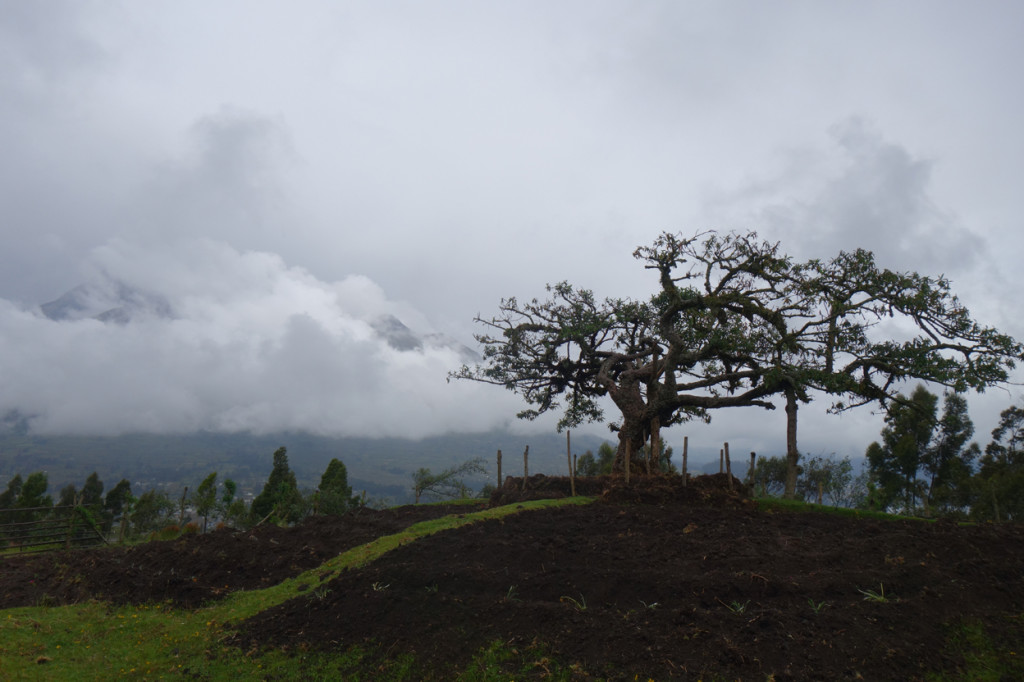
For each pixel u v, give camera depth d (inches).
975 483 955.3
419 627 388.5
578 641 358.0
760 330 770.8
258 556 548.7
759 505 671.1
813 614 362.3
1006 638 340.8
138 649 401.7
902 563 414.3
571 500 671.1
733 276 839.1
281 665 372.2
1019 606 370.0
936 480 1113.4
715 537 502.6
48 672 366.0
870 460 1151.6
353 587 438.3
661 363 938.7
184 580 501.0
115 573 520.1
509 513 591.5
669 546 482.3
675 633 354.3
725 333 768.9
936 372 677.9
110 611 463.8
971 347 707.4
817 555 441.7
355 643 383.6
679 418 952.9
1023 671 316.5
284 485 1069.1
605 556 458.6
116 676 366.9
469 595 414.9
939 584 387.2
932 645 335.6
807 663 323.0
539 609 388.2
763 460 1328.7
